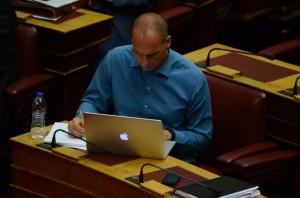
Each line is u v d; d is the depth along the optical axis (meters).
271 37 14.90
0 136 11.34
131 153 8.57
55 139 8.72
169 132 8.90
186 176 8.19
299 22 15.06
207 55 10.67
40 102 9.60
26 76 11.44
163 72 9.04
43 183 8.84
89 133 8.50
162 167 8.36
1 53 11.20
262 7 14.63
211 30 14.16
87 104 9.37
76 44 11.80
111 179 8.17
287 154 9.49
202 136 9.09
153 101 9.14
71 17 12.01
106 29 12.23
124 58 9.23
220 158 9.29
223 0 14.39
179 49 14.09
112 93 9.34
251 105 9.64
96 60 12.68
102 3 12.98
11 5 11.27
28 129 11.30
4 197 11.27
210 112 9.17
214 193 7.66
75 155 8.48
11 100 11.04
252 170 9.25
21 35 11.41
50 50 11.75
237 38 15.08
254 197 7.88
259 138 9.64
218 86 9.93
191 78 9.05
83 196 8.48
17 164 8.98
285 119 9.80
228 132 9.79
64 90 11.92
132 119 8.27
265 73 10.32
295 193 9.48
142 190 7.88
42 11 11.89
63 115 12.05
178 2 13.68
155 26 8.55
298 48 11.67
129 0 12.77
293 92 9.70
